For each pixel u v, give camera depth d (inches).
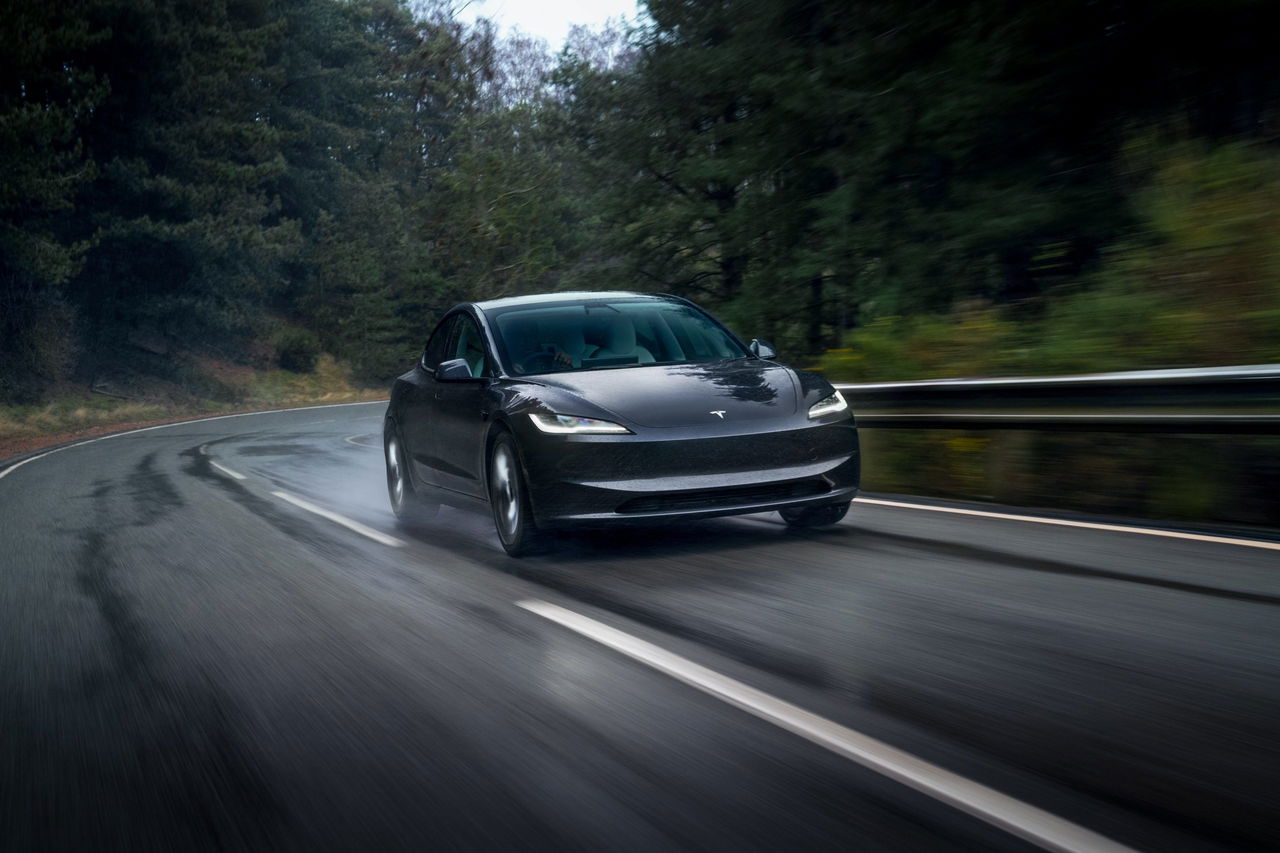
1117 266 390.6
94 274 1643.7
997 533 248.8
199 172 1573.6
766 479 236.4
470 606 204.8
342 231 2224.4
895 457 358.3
